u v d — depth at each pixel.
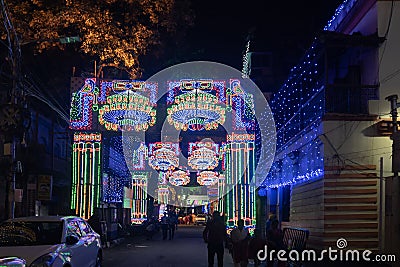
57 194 29.52
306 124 21.61
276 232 14.99
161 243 29.75
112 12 24.77
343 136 18.14
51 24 22.66
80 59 26.88
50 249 10.68
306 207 21.05
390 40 18.39
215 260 19.62
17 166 16.44
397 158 16.25
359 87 18.34
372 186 18.00
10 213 16.09
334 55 20.91
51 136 28.23
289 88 25.53
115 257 20.83
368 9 19.14
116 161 35.34
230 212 25.41
